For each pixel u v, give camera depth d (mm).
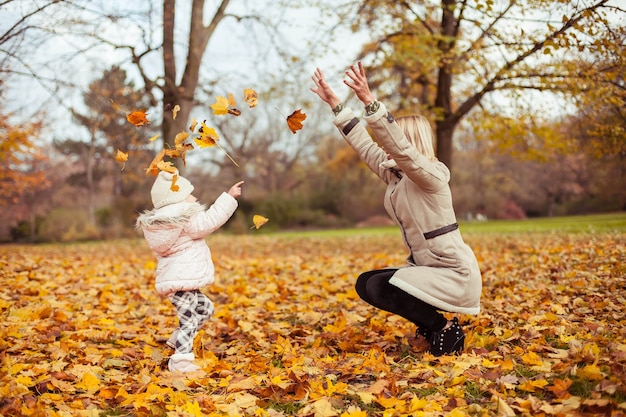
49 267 8109
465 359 3295
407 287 3340
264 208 37719
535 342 3619
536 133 10906
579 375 2750
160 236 3580
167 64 11812
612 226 13789
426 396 2844
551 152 11695
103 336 4344
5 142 15578
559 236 11531
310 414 2703
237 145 39844
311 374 3230
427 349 3748
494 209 36938
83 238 31156
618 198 27953
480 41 10031
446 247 3385
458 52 10312
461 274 3383
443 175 3393
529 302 4766
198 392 3135
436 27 12594
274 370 3232
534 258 7574
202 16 12133
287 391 3027
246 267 8711
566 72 9258
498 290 5516
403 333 4117
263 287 6672
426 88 14789
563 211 35500
